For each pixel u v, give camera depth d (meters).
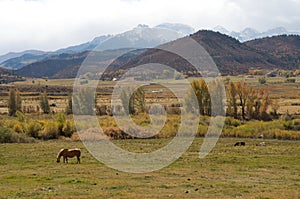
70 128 61.81
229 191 20.12
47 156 37.06
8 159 34.69
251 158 37.09
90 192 19.33
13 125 64.12
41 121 65.81
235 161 34.97
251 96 80.62
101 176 25.34
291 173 28.56
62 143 52.50
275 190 20.70
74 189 20.27
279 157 37.97
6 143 52.09
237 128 66.62
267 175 27.30
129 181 23.27
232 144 52.03
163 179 24.44
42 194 18.64
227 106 79.62
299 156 38.78
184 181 23.52
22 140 54.91
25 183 22.30
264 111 80.25
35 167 29.78
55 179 23.75
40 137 60.47
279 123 70.12
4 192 19.17
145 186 21.48
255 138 62.16
